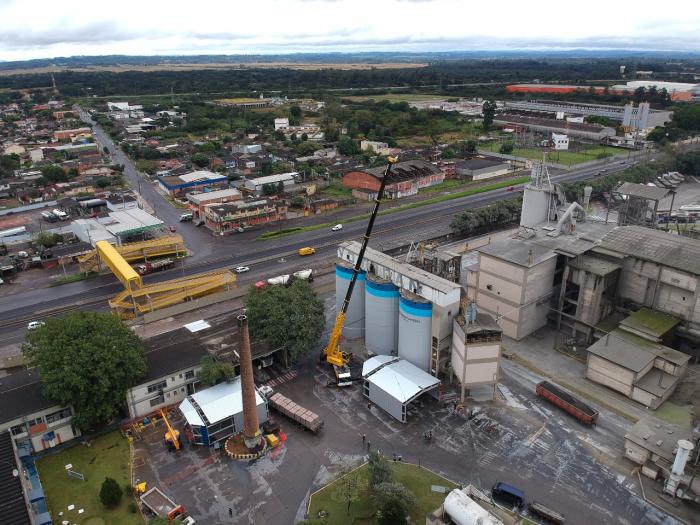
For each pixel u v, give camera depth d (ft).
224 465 228.84
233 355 281.33
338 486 208.23
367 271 313.94
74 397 235.40
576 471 223.92
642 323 299.58
